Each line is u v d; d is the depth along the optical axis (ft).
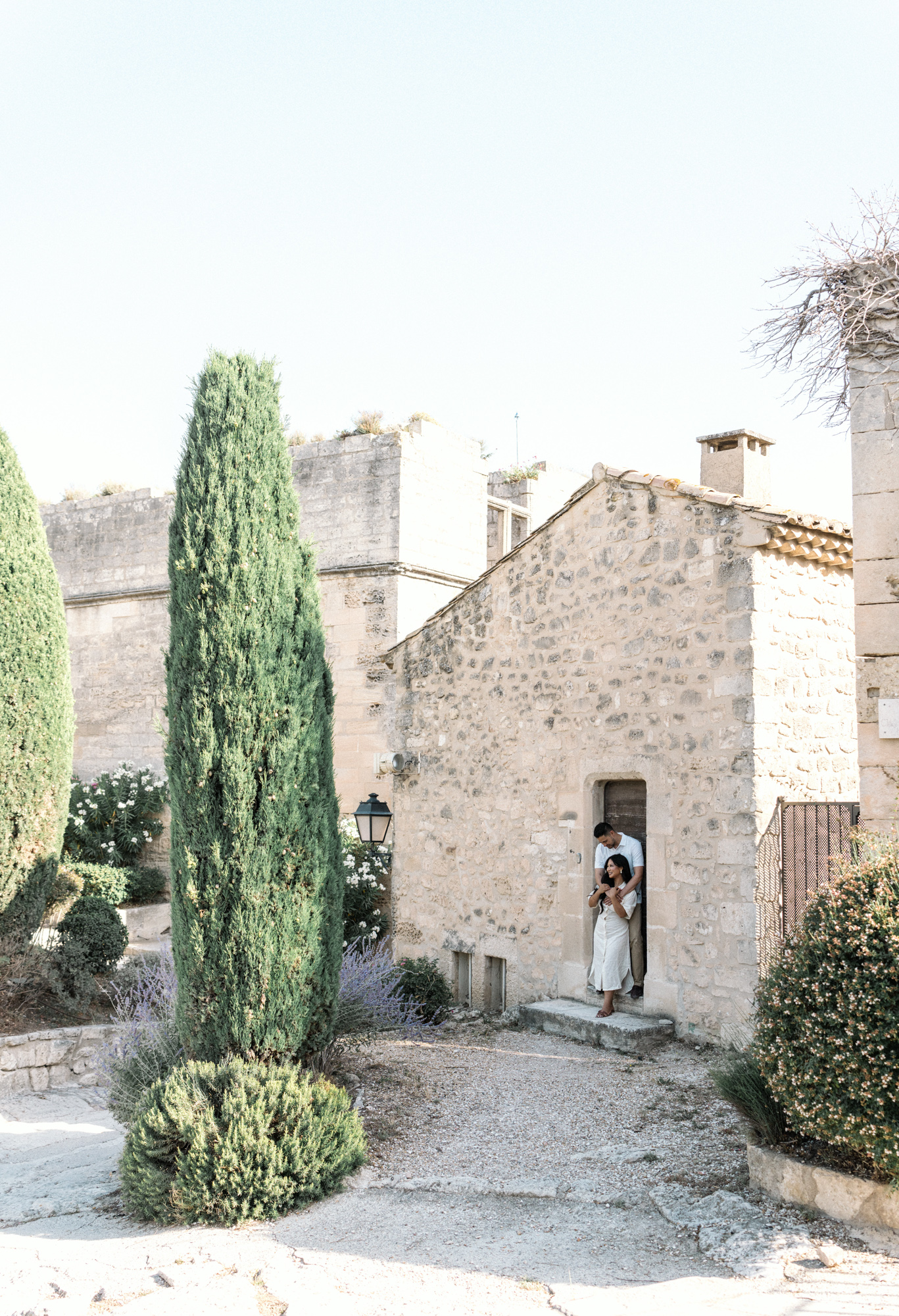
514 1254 14.93
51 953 32.86
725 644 26.50
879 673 19.06
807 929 16.17
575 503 31.60
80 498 64.90
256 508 22.07
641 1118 21.12
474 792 34.99
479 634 35.24
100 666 60.08
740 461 31.73
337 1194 18.17
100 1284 14.67
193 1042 20.67
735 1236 14.47
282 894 20.88
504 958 33.19
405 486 49.21
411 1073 25.67
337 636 50.01
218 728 21.02
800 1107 14.99
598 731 30.35
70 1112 27.78
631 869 29.12
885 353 19.31
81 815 50.57
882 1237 14.17
